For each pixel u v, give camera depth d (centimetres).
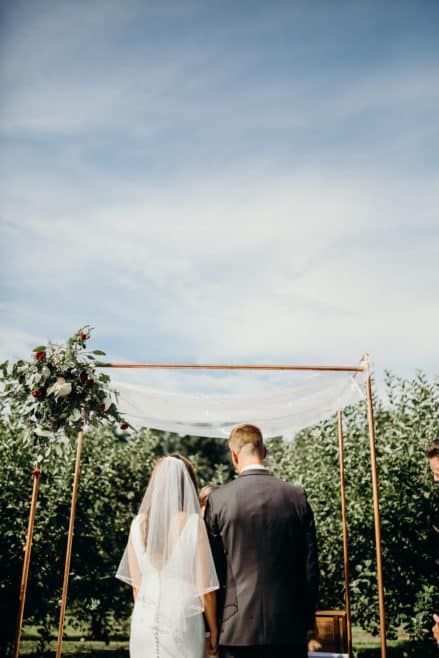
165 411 502
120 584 750
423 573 609
